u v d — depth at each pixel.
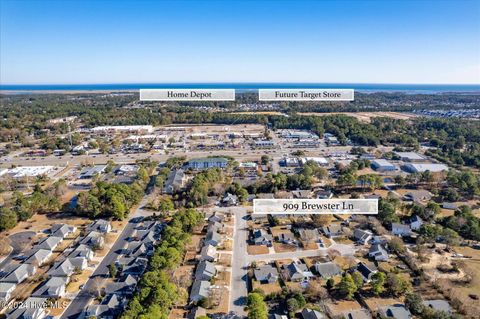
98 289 74.56
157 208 118.19
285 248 93.06
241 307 69.75
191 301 71.00
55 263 84.00
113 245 94.62
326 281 77.25
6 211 103.56
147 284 69.38
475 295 71.62
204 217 106.81
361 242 94.75
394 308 66.06
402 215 108.50
